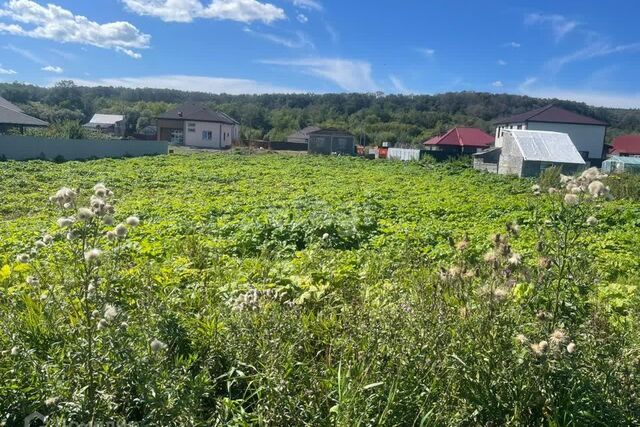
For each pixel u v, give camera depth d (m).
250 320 3.63
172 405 2.69
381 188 22.06
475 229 11.19
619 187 20.89
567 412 2.81
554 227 3.59
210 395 3.22
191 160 37.69
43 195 17.59
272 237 9.52
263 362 3.23
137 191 19.94
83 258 2.86
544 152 35.50
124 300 4.18
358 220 10.98
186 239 8.54
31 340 3.51
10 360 3.13
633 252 9.28
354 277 5.95
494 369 2.99
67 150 35.97
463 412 2.90
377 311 3.87
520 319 3.28
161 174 26.28
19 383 2.90
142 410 2.91
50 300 3.94
